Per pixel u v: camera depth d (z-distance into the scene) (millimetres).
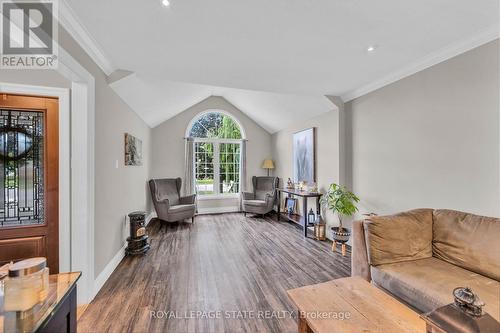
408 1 1507
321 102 3777
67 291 1125
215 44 2053
